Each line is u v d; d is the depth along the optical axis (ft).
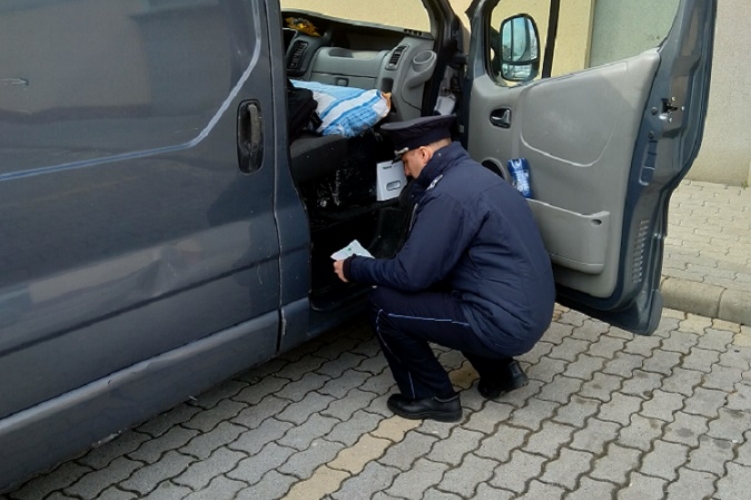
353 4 15.55
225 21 7.76
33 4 6.31
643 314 10.10
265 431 9.62
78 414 7.13
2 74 6.19
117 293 7.19
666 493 8.38
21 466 6.88
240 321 8.50
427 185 9.50
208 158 7.79
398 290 9.25
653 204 9.48
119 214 7.11
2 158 6.27
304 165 9.99
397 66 11.62
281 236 8.70
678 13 8.43
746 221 16.39
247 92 8.05
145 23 7.09
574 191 9.68
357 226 11.87
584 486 8.50
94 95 6.79
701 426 9.62
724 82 18.04
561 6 9.72
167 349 7.79
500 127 10.57
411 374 9.68
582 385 10.62
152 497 8.39
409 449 9.20
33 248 6.55
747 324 12.48
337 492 8.43
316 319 9.61
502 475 8.70
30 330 6.59
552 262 10.22
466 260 9.07
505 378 10.12
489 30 10.81
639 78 8.71
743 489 8.43
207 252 7.92
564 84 9.52
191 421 9.85
